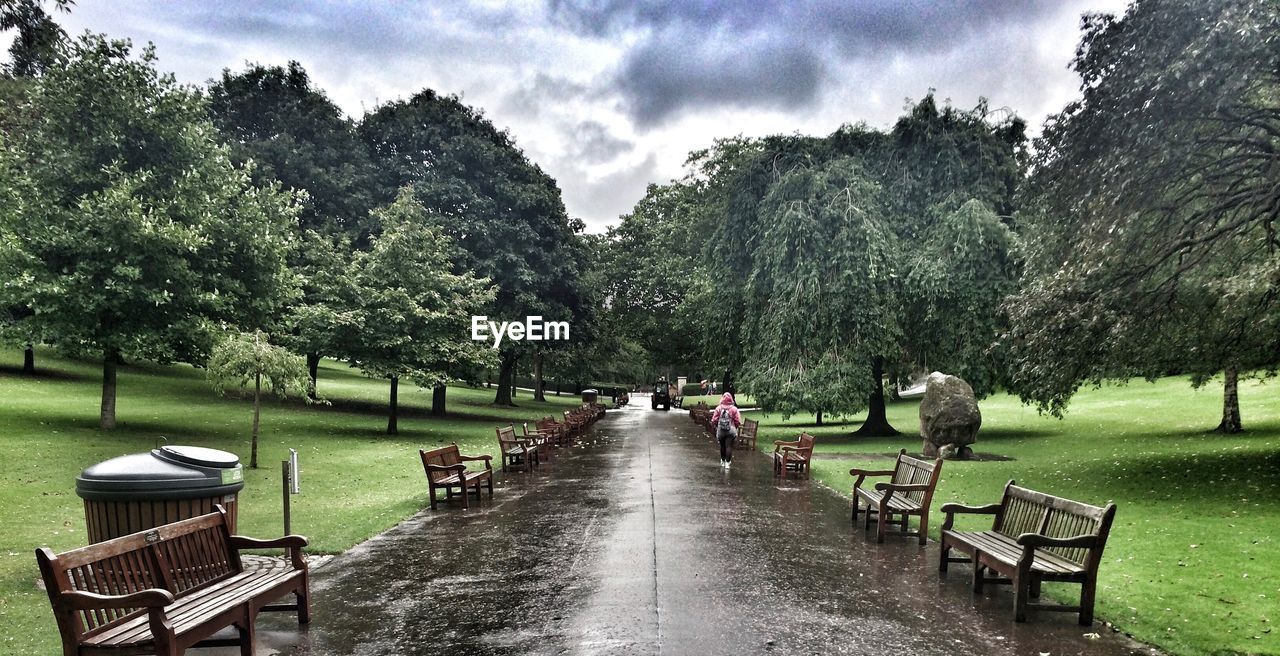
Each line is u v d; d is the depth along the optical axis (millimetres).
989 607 6363
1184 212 14133
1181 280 14180
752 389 24203
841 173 24453
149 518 6621
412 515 11008
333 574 7547
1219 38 10578
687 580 7219
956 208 23641
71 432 17984
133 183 19094
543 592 6812
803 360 23266
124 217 18078
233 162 31875
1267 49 10305
